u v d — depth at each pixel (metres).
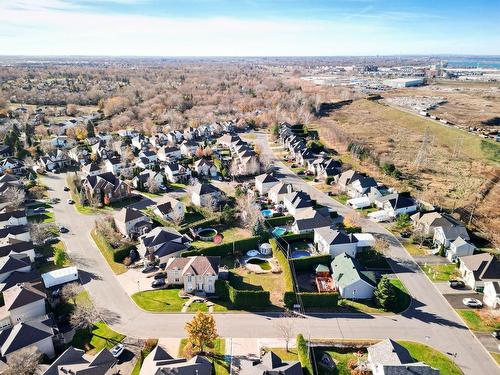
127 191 129.75
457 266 90.88
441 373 61.03
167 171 150.38
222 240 101.69
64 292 76.69
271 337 68.50
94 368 56.59
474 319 73.62
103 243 97.81
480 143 185.38
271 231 105.50
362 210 121.00
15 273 81.44
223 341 67.31
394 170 148.25
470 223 111.06
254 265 91.38
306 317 74.06
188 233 104.06
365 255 94.62
